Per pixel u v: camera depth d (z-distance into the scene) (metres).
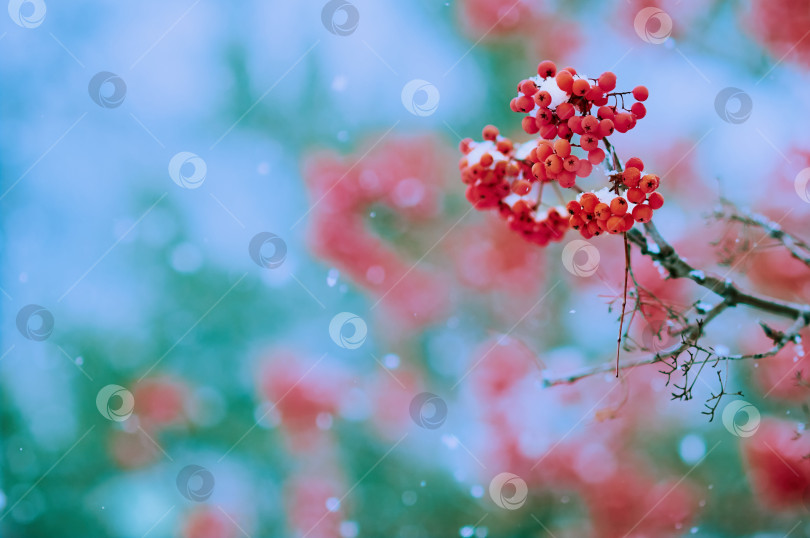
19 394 3.37
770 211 2.22
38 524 3.26
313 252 3.07
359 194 2.97
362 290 3.12
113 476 3.36
